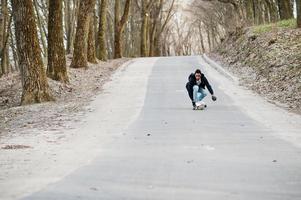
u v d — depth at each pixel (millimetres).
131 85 29375
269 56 30875
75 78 33406
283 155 10250
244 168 9086
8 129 16156
